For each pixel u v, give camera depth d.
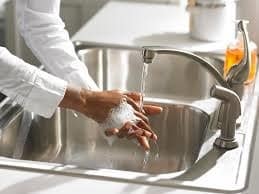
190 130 1.48
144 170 1.46
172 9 2.16
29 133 1.42
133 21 2.01
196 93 1.74
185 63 1.73
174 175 1.08
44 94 1.16
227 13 1.77
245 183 1.06
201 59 1.27
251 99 1.43
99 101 1.18
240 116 1.29
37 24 1.40
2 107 1.42
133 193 1.01
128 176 1.06
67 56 1.40
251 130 1.28
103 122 1.19
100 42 1.80
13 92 1.17
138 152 1.51
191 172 1.09
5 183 1.03
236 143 1.21
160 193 1.01
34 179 1.05
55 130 1.49
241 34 1.44
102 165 1.48
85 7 2.38
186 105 1.48
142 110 1.24
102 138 1.52
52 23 1.41
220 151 1.19
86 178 1.06
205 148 1.20
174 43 1.79
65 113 1.49
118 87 1.79
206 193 1.02
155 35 1.87
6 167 1.08
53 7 1.42
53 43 1.40
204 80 1.72
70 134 1.51
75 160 1.48
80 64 1.41
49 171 1.07
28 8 1.40
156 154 1.50
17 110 1.41
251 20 1.79
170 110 1.50
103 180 1.05
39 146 1.46
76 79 1.37
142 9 2.16
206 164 1.13
